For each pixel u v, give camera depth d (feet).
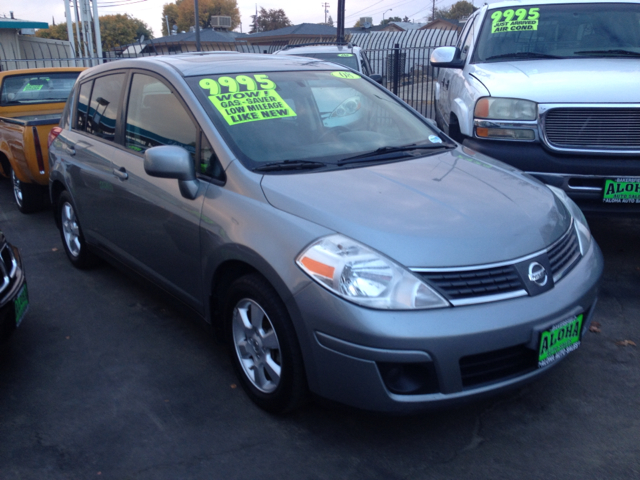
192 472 8.51
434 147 12.38
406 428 9.39
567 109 14.60
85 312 14.10
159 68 12.35
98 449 9.08
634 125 14.35
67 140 15.84
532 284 8.47
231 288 9.79
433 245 8.25
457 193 9.72
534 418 9.58
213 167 10.48
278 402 9.29
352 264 8.02
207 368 11.41
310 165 10.44
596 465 8.45
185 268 11.10
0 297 10.43
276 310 8.80
